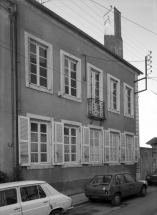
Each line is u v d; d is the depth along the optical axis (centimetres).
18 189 735
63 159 1409
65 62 1535
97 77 1812
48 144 1355
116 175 1277
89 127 1645
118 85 2022
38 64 1346
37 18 1350
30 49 1315
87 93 1666
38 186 790
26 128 1213
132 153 2155
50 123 1364
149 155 2430
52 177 1343
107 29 2273
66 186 1427
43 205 767
